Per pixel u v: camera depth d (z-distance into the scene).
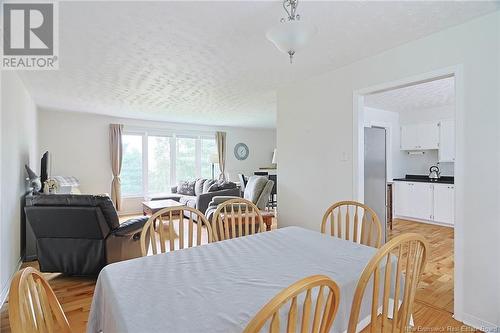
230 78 3.38
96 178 6.00
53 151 5.53
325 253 1.50
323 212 3.24
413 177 5.77
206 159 7.80
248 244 1.67
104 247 2.73
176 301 1.00
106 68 2.99
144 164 6.69
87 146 5.90
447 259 3.31
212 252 1.53
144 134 6.71
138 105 4.97
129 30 2.13
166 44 2.40
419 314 2.13
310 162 3.41
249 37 2.27
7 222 2.57
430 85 3.73
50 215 2.62
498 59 1.88
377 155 3.58
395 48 2.49
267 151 9.00
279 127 3.89
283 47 1.65
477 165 1.97
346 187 2.98
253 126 8.17
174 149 7.19
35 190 3.55
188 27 2.09
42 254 2.77
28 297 0.73
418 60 2.32
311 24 1.52
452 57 2.11
